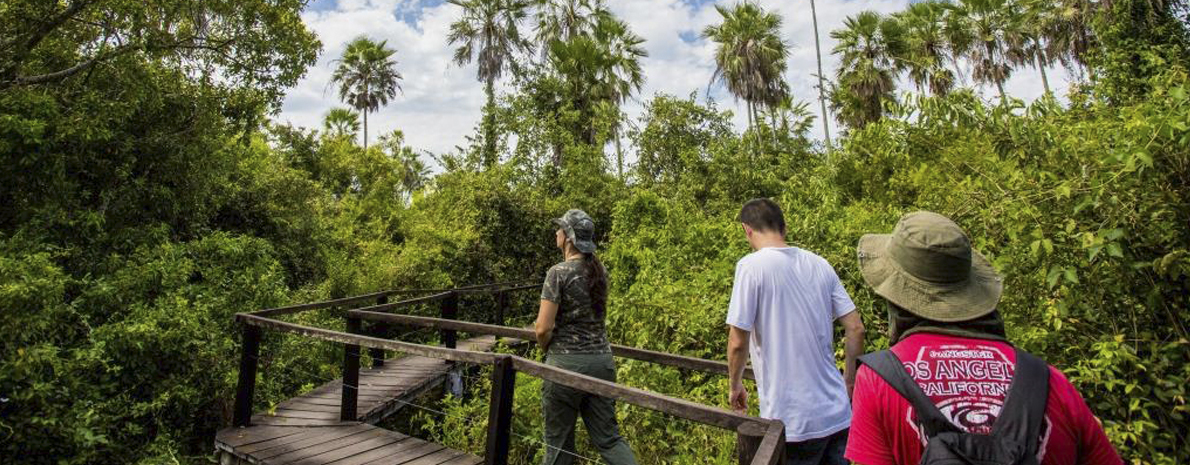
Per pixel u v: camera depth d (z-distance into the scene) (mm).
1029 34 24016
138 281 6086
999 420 1118
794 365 2234
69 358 5066
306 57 8781
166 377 5680
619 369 5102
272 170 10953
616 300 6117
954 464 1068
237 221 9930
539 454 4738
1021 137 3281
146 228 7332
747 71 25641
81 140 6629
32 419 4426
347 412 4715
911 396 1192
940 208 3953
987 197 3273
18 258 5363
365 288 10617
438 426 5719
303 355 7250
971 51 25312
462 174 15109
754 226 2531
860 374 1315
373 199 14984
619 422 4504
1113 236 2465
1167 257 2414
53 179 6398
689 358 3650
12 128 5793
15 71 6883
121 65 7344
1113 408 2625
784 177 16734
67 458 4805
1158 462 2455
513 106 16688
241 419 4586
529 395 5102
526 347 7738
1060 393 1180
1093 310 2756
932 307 1291
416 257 11695
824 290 2344
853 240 4816
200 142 8203
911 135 4812
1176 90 2605
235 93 8539
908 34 25125
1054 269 2662
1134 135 2633
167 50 7969
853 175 6828
